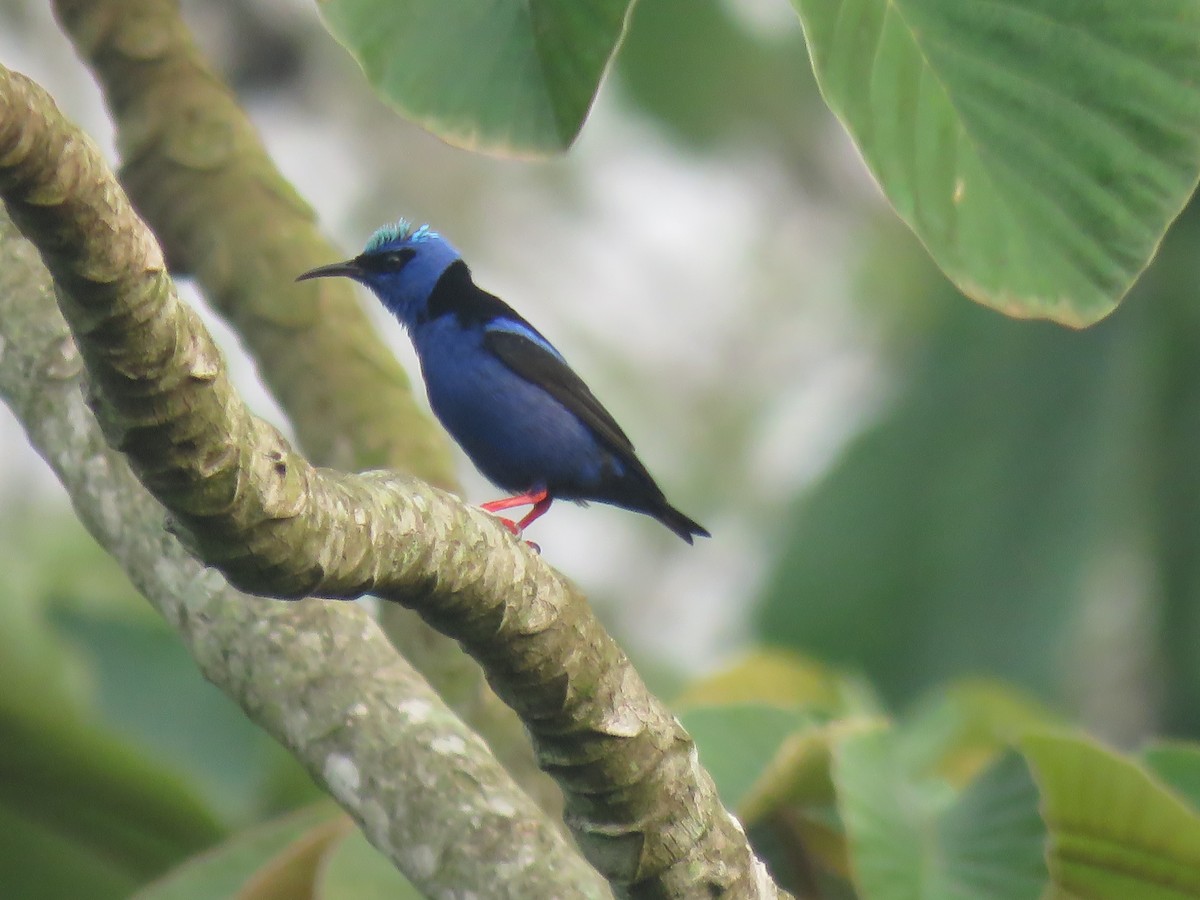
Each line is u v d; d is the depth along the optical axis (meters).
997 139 7.37
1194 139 7.26
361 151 25.84
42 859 11.66
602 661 6.23
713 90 23.58
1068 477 14.54
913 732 9.69
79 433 8.23
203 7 25.80
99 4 9.94
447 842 7.19
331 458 10.00
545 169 25.80
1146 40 7.21
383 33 7.28
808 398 26.00
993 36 7.30
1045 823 7.63
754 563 22.66
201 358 5.15
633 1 7.11
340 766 7.50
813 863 9.02
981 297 7.39
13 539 17.42
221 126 10.05
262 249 10.00
